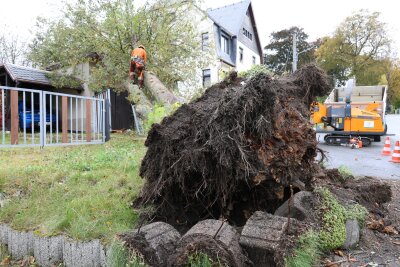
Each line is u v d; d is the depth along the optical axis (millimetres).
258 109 2312
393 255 2717
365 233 3039
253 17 27500
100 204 3061
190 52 10086
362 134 11289
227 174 2447
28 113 11242
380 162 8000
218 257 1925
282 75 3691
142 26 8859
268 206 2926
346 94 12273
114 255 2203
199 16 13914
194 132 2523
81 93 13461
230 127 2344
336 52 32438
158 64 9383
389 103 38656
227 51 22938
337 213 2871
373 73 31312
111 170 4129
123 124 12742
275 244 2037
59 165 4340
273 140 2449
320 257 2596
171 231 2338
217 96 3059
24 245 2850
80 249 2539
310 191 3172
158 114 4316
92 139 7637
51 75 12297
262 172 2344
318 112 11414
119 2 8797
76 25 9633
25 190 3521
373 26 30906
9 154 5387
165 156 2594
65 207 3066
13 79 11250
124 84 9992
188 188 2713
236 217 2928
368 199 3746
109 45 8938
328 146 11312
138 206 2953
